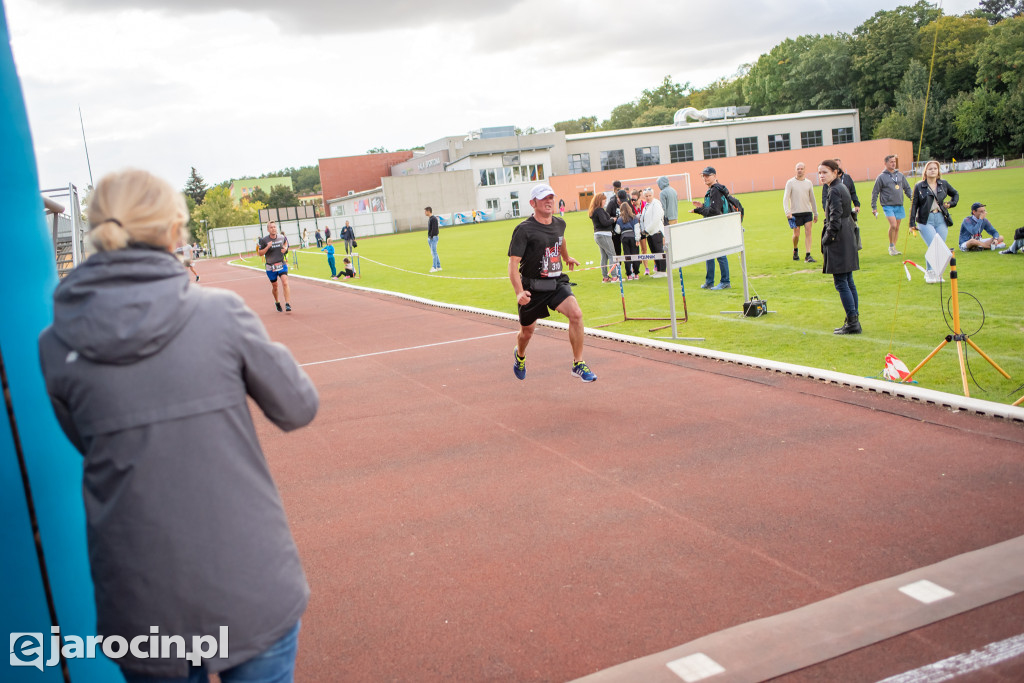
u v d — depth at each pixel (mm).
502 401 7336
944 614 3223
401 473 5598
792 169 69562
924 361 6348
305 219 62656
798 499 4547
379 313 14711
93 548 1812
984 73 63000
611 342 9648
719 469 5133
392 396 7918
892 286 11289
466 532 4484
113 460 1759
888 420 5777
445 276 20703
